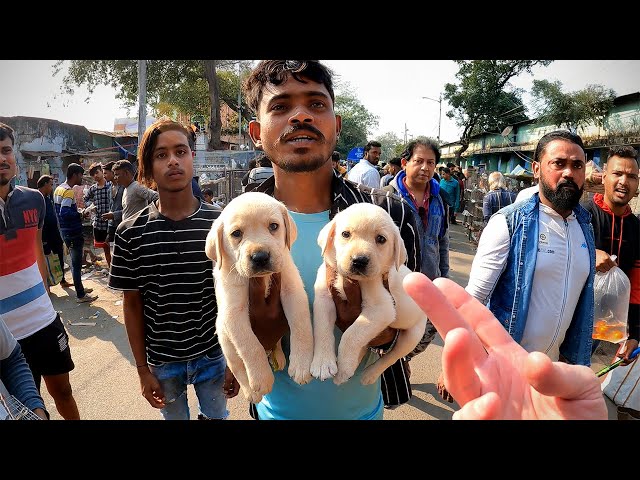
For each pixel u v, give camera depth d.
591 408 1.09
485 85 30.81
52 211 6.52
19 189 3.13
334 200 1.99
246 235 1.68
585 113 19.91
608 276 3.17
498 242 2.76
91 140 22.31
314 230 1.99
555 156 2.61
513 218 2.75
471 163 38.38
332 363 1.65
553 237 2.66
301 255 1.96
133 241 2.67
